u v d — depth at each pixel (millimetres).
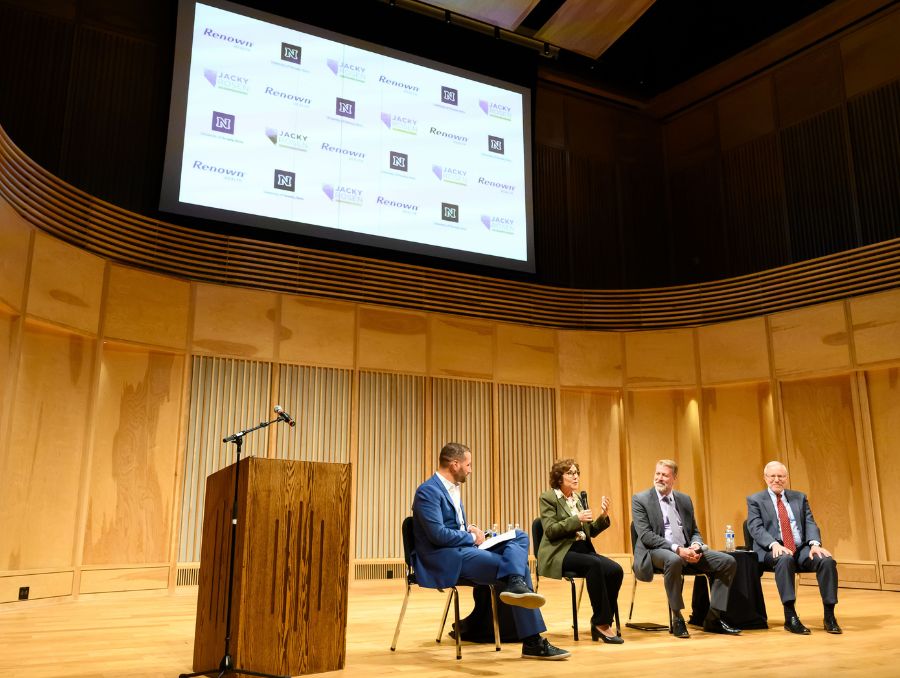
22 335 5879
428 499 3869
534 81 9992
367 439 7949
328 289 8016
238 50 7945
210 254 7527
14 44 7344
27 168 6020
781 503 4879
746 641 4117
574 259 10086
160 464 6938
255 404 7465
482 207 9102
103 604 6047
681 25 9844
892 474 7539
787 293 8539
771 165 9781
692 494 8812
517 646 3986
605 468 9039
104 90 7738
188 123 7547
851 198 8922
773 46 9750
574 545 4395
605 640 4082
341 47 8531
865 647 3887
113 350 6898
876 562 7473
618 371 9211
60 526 6227
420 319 8445
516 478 8633
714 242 10211
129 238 7039
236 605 3080
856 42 9156
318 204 8062
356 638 4270
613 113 10898
